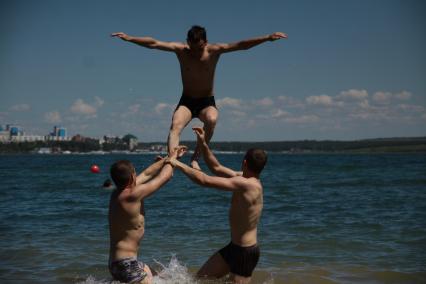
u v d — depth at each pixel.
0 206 16.53
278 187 24.36
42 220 13.16
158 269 7.84
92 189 23.77
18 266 7.97
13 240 10.17
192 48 6.48
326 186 24.88
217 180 6.17
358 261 8.24
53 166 57.09
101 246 9.56
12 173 40.53
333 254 8.77
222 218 13.31
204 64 6.56
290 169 47.69
